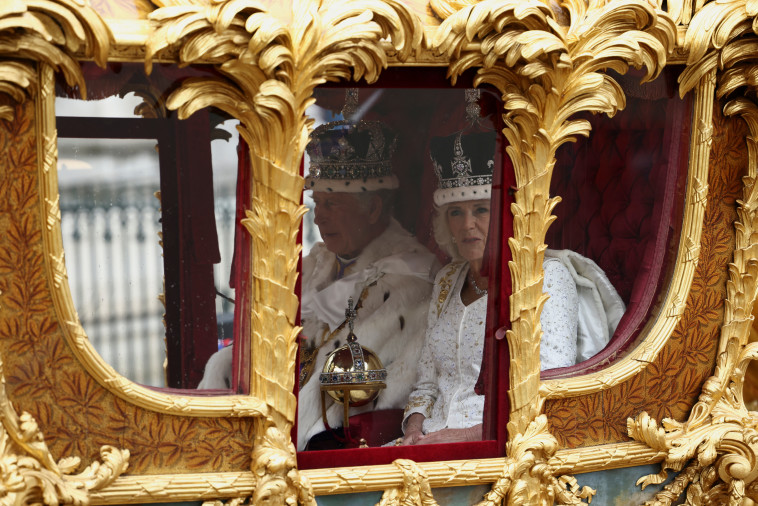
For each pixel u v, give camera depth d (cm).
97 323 556
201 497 568
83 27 492
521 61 554
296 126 533
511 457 608
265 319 557
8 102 503
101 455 549
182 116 524
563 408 625
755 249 642
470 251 601
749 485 682
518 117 569
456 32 538
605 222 639
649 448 646
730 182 640
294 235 550
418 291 607
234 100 529
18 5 475
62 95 520
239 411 561
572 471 630
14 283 522
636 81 604
